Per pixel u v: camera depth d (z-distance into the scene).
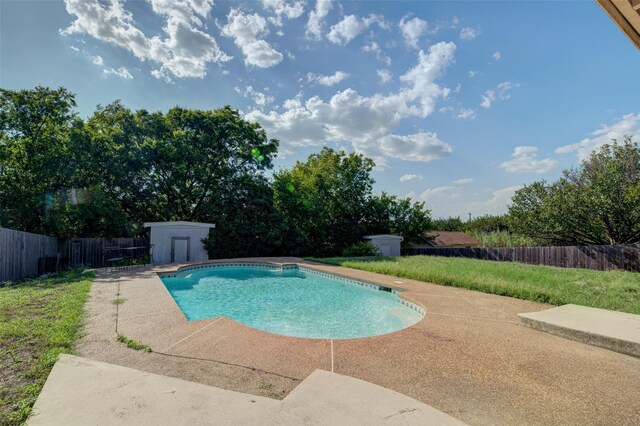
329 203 26.12
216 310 8.55
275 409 2.68
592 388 3.29
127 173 18.59
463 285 9.22
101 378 3.22
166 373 3.52
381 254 24.28
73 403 2.70
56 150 15.97
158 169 19.56
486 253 21.44
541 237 20.81
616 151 18.30
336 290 11.20
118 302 6.82
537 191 20.92
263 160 23.95
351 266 14.51
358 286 11.12
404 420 2.54
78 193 16.42
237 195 21.61
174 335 4.82
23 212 15.26
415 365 3.85
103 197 16.92
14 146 16.03
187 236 17.89
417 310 7.52
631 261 14.58
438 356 4.14
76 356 3.86
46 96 16.34
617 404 2.99
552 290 8.12
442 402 2.99
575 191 18.16
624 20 2.47
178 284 12.07
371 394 3.01
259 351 4.25
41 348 4.07
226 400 2.82
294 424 2.44
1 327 4.76
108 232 17.78
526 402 3.01
